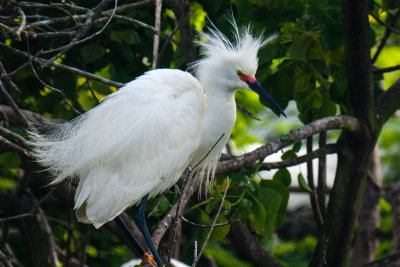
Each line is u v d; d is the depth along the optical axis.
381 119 9.52
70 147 7.85
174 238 6.18
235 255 14.93
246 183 8.54
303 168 17.31
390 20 10.45
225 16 9.49
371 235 13.27
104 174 7.79
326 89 9.67
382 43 10.07
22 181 10.75
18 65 9.80
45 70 10.05
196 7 11.63
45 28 9.75
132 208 11.31
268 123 17.45
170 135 7.92
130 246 10.45
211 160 8.84
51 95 10.45
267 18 9.19
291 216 16.59
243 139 14.91
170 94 8.03
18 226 11.34
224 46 8.52
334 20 9.27
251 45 8.44
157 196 8.70
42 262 10.70
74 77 9.94
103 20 8.25
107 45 10.09
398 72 16.45
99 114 7.89
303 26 9.39
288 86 9.53
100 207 7.75
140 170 7.87
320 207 10.60
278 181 8.92
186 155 8.12
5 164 8.69
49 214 12.19
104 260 12.66
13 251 12.60
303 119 10.20
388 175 17.80
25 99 10.46
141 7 10.06
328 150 9.48
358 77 8.95
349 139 9.43
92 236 12.32
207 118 8.41
